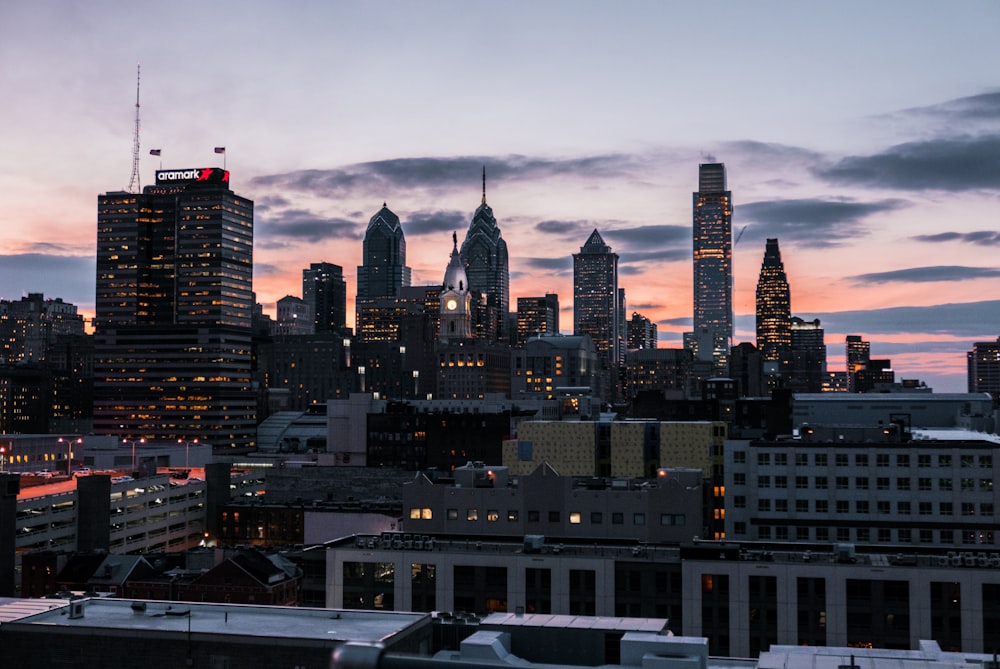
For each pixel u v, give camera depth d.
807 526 182.38
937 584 120.38
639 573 127.56
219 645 75.56
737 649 124.31
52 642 78.25
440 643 78.44
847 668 55.91
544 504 163.50
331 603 135.00
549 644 74.31
